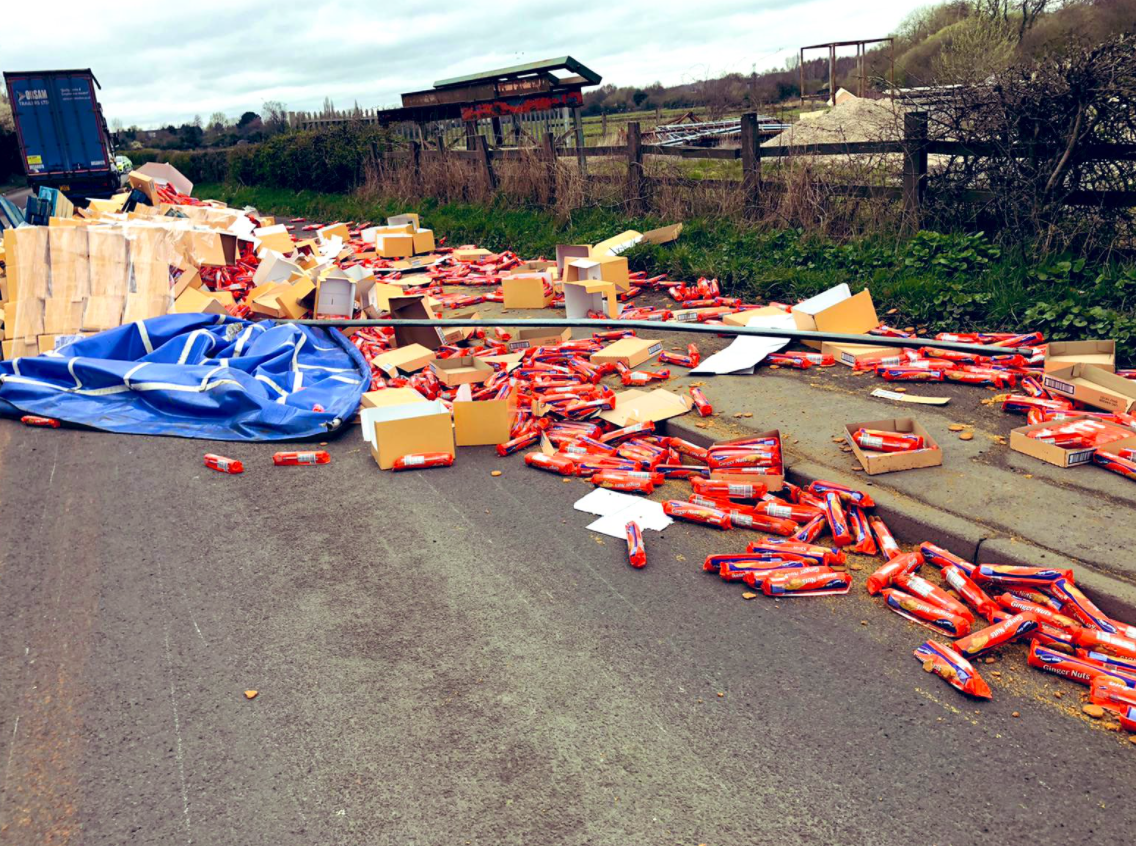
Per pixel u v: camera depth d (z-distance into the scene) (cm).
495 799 290
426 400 667
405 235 1417
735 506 486
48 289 871
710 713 326
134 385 715
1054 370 569
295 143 2570
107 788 305
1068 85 790
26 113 2458
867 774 292
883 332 741
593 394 657
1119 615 358
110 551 486
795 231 1050
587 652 368
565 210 1409
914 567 408
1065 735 307
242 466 598
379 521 506
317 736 326
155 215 1405
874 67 2691
